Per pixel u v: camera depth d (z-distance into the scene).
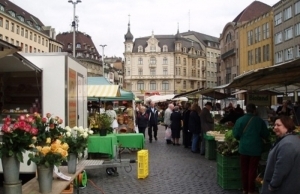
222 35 79.88
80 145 6.97
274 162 4.65
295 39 46.75
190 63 123.56
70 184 6.66
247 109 7.87
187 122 17.06
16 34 69.88
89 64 107.50
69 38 107.25
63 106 9.45
